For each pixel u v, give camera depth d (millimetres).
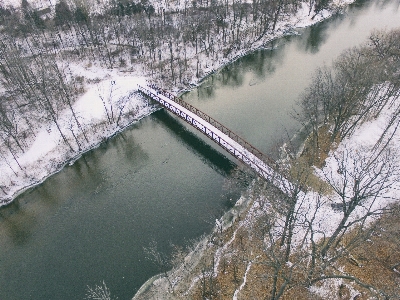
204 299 37531
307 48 86500
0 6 92438
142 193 53000
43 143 61750
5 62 76125
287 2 101188
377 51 65250
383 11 100500
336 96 51969
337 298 34812
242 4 99000
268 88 73375
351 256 37781
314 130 55500
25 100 69562
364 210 42594
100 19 91938
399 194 43344
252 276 38656
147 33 84938
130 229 47812
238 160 54906
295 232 40156
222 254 42188
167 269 42281
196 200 50969
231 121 64812
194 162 57844
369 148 52906
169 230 47125
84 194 53875
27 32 88062
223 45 87750
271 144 58000
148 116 68938
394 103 60500
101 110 68250
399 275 35500
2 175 56000
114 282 41688
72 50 86000
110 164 58844
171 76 77562
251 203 47875
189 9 97688
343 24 95375
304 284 33188
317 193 46688
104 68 80125
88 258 44688
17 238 48375
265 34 92938
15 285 42688
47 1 102188
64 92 70875
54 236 48062
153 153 60500
